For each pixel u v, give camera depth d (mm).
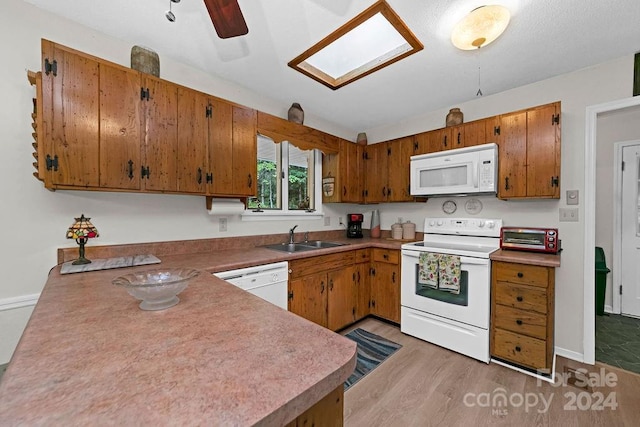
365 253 2816
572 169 2088
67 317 802
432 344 2287
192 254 2080
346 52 1944
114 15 1556
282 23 1578
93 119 1465
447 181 2467
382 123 3318
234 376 513
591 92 2012
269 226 2707
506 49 1806
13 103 1448
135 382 489
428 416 1491
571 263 2090
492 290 2016
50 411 411
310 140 2705
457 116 2553
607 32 1627
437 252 2273
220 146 1992
